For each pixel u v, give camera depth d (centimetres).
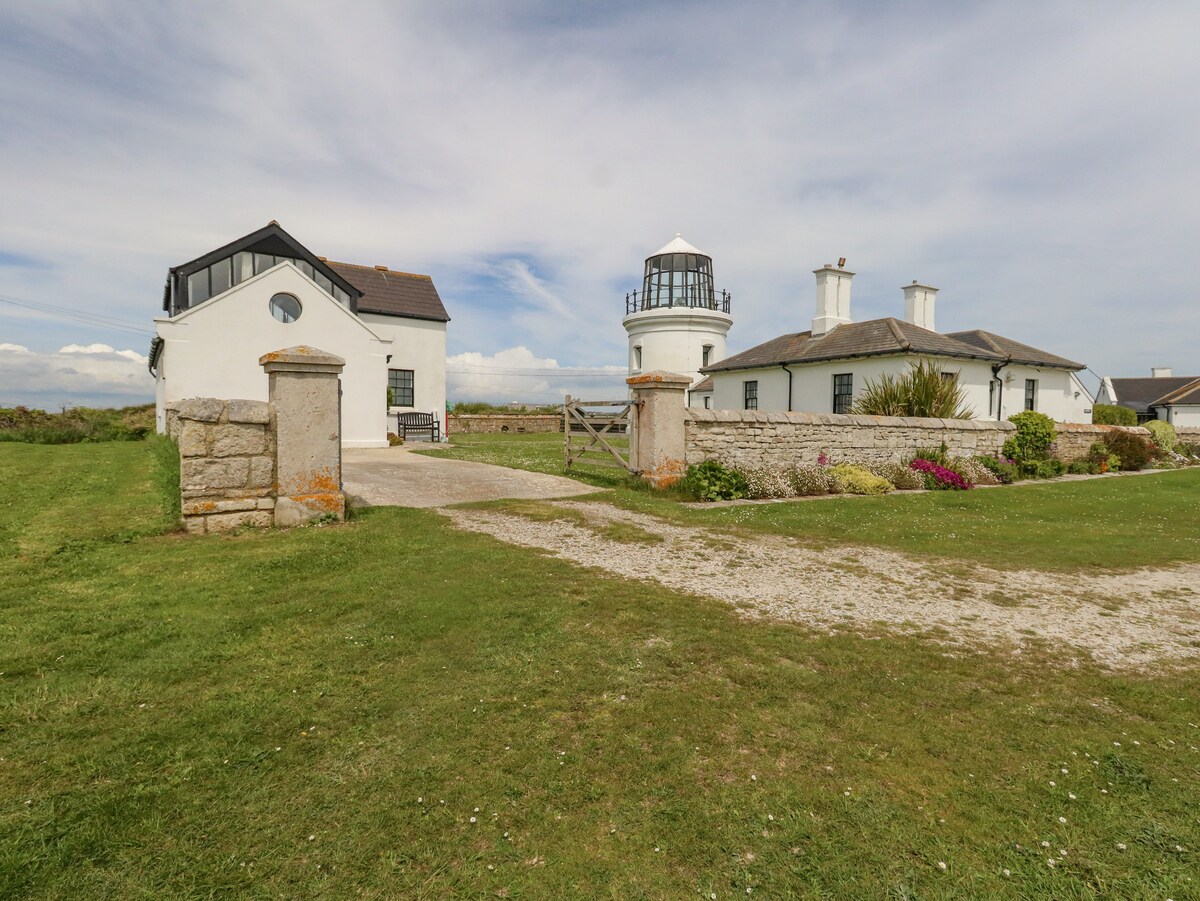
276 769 234
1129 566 600
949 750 259
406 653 340
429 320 2530
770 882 187
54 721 263
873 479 1127
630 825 210
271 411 650
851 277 2216
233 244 1738
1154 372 4500
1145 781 239
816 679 322
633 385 1034
